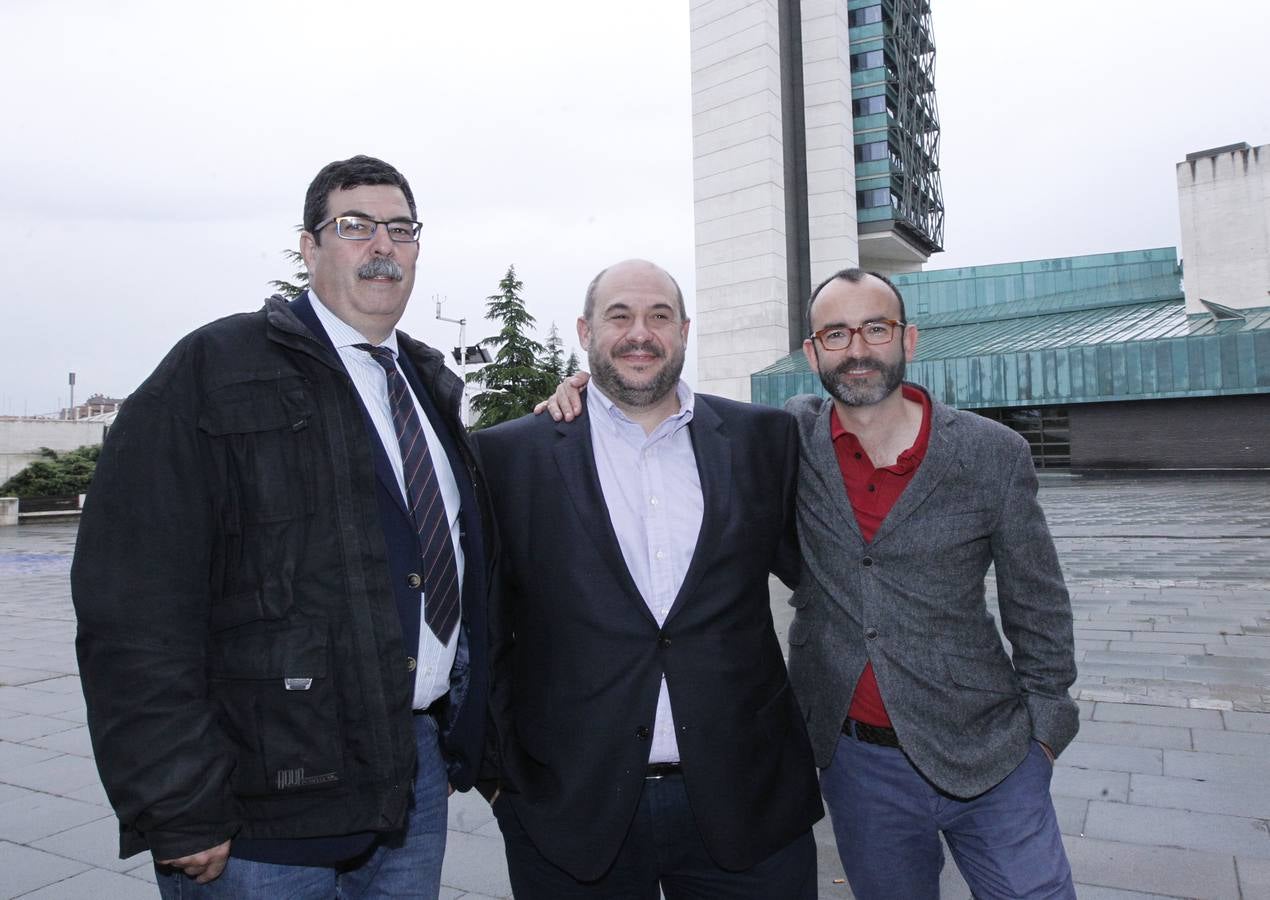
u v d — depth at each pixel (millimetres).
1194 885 2953
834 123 51688
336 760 1678
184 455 1652
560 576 2137
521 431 2328
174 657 1585
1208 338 32156
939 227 62281
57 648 7906
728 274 50219
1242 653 6219
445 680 2027
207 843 1576
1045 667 2152
